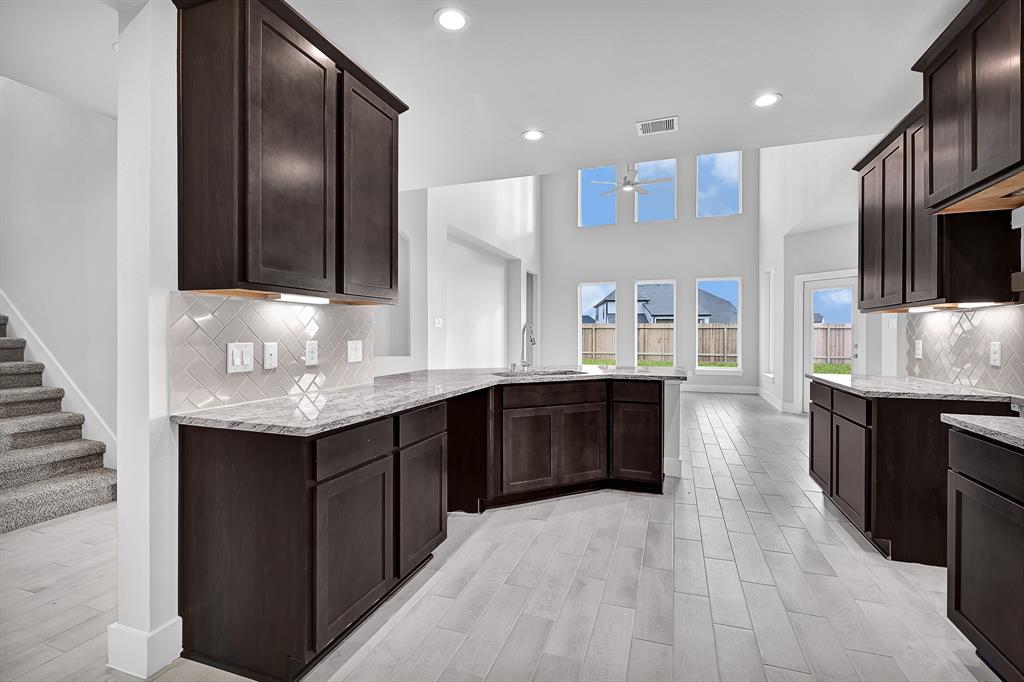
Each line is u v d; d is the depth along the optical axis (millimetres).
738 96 2770
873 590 2199
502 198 8078
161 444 1696
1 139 4051
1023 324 2340
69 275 3748
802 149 5930
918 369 3395
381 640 1832
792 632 1884
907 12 2031
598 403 3551
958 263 2434
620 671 1664
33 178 3912
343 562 1741
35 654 1772
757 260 9078
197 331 1824
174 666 1711
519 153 3650
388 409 1929
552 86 2672
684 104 2867
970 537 1675
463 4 2006
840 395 2986
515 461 3246
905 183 2775
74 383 3717
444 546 2656
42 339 3865
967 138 1938
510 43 2279
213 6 1695
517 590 2195
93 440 3629
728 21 2104
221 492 1697
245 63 1673
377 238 2398
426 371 3889
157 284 1683
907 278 2760
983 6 1803
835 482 3094
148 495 1663
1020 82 1648
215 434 1708
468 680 1621
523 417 3266
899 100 2803
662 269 9664
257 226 1710
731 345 9406
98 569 2410
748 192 9109
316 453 1614
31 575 2350
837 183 4777
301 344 2355
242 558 1671
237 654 1686
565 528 2910
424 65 2471
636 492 3580
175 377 1737
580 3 1991
